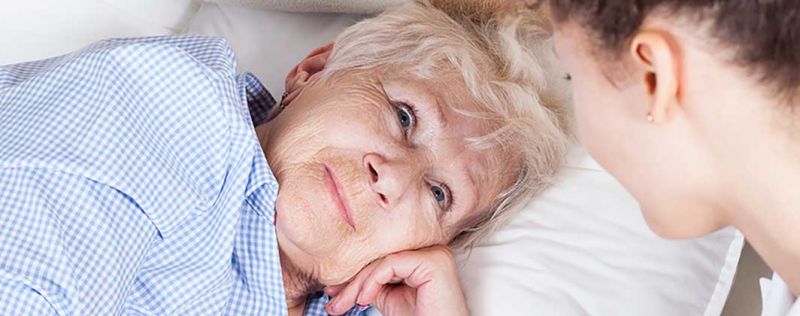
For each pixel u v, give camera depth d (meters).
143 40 1.24
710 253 1.25
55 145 1.03
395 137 1.20
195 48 1.21
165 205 1.05
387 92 1.22
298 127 1.18
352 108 1.19
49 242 0.97
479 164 1.24
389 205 1.17
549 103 1.34
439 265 1.19
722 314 1.36
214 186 1.08
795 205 0.66
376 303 1.23
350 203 1.15
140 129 1.07
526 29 1.33
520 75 1.29
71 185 1.01
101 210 1.01
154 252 1.07
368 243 1.18
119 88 1.07
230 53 1.22
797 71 0.60
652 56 0.61
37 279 0.94
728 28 0.59
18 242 0.96
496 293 1.21
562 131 1.34
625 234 1.27
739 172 0.66
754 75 0.61
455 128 1.22
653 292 1.22
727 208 0.71
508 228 1.29
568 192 1.32
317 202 1.15
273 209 1.13
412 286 1.20
